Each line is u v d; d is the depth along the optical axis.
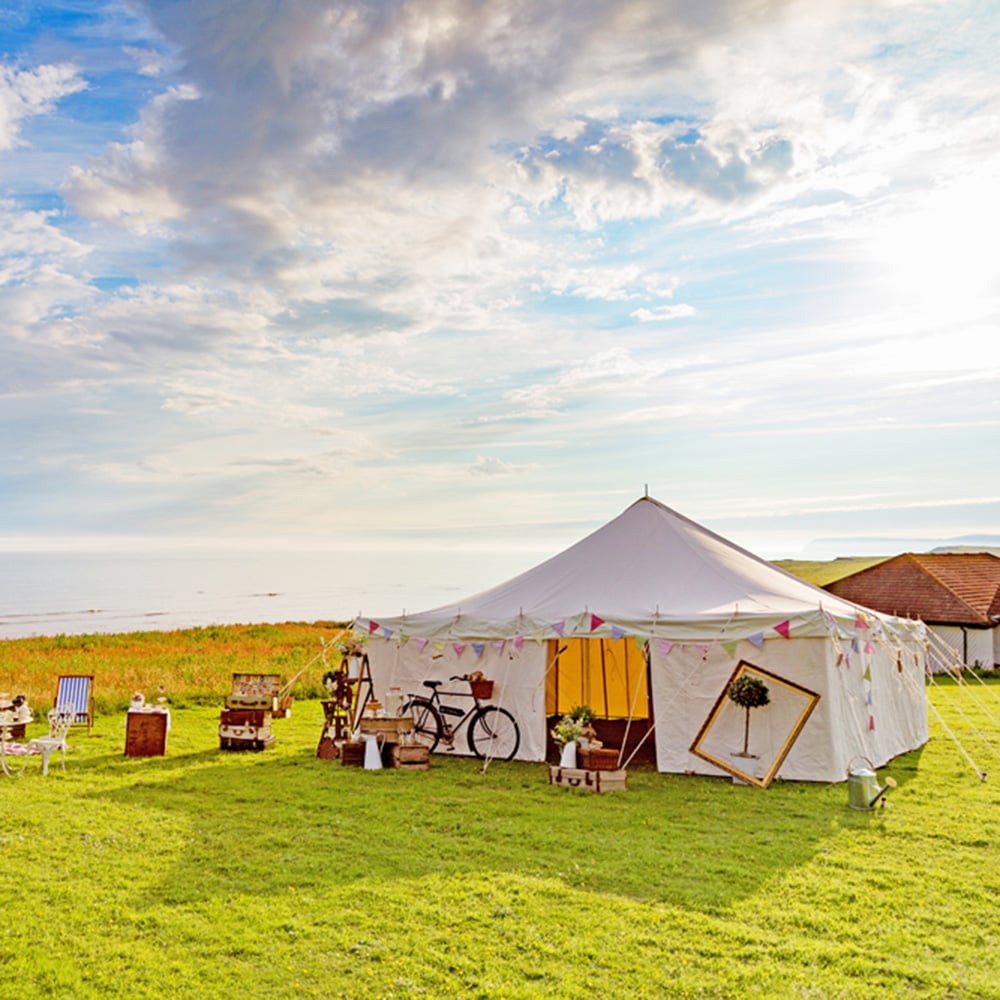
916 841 7.50
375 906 5.77
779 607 10.33
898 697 12.60
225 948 5.11
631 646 14.80
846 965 4.92
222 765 10.77
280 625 36.59
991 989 4.61
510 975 4.78
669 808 8.59
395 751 10.65
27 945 5.14
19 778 9.86
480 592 13.59
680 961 4.96
